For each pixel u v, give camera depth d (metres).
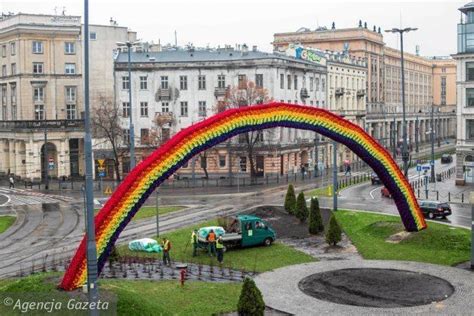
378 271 36.22
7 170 101.12
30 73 98.69
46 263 40.09
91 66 102.00
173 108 99.88
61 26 99.56
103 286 27.70
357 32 149.75
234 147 94.31
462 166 82.81
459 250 40.91
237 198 72.94
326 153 117.06
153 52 104.62
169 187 86.00
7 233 52.66
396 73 181.62
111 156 96.38
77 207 67.38
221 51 104.00
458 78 81.31
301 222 52.72
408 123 173.62
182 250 42.28
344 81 127.50
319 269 36.78
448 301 30.31
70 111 101.56
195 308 28.86
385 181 43.72
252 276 35.25
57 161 95.94
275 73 97.19
